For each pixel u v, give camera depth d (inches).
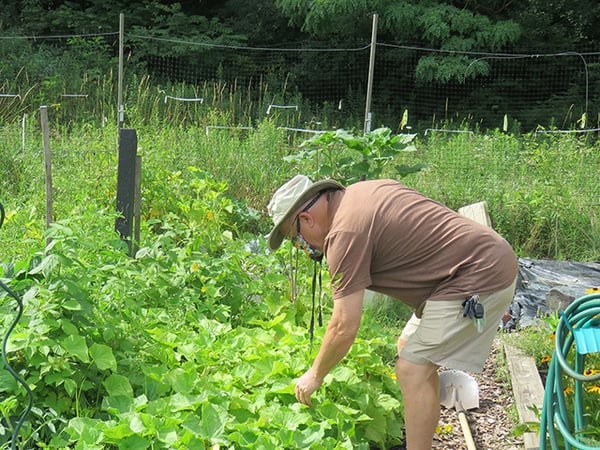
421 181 352.5
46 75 604.1
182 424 125.6
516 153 376.2
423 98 708.7
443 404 167.3
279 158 367.9
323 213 130.3
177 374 142.9
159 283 175.9
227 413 131.7
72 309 130.9
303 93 734.5
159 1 781.9
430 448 131.3
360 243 121.6
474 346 127.2
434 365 129.9
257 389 144.7
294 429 128.3
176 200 276.5
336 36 722.8
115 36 738.2
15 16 748.0
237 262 197.5
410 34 673.6
